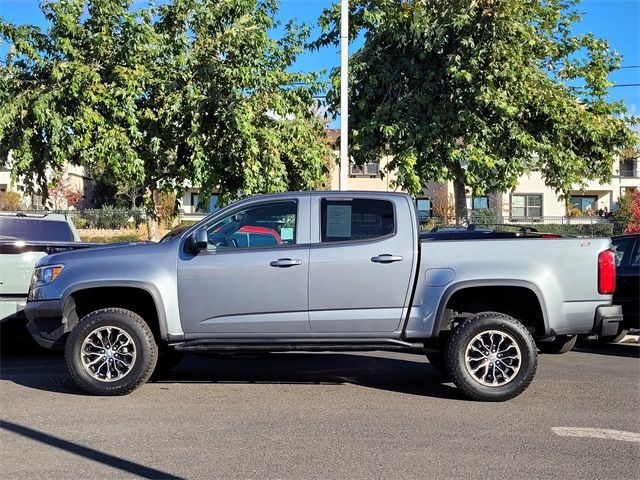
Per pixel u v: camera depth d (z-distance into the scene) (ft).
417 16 39.50
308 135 39.34
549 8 41.52
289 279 22.12
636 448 17.47
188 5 37.14
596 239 22.11
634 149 44.83
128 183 38.99
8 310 27.86
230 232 23.15
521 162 40.42
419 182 39.55
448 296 21.74
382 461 16.31
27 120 34.60
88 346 22.53
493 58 38.14
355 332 22.21
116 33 35.99
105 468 15.79
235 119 34.04
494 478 15.26
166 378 26.09
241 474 15.43
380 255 22.11
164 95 36.37
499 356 21.94
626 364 29.58
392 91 41.86
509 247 22.02
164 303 22.35
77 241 33.55
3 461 16.25
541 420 19.99
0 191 112.37
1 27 35.27
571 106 39.40
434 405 21.72
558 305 21.74
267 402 22.08
